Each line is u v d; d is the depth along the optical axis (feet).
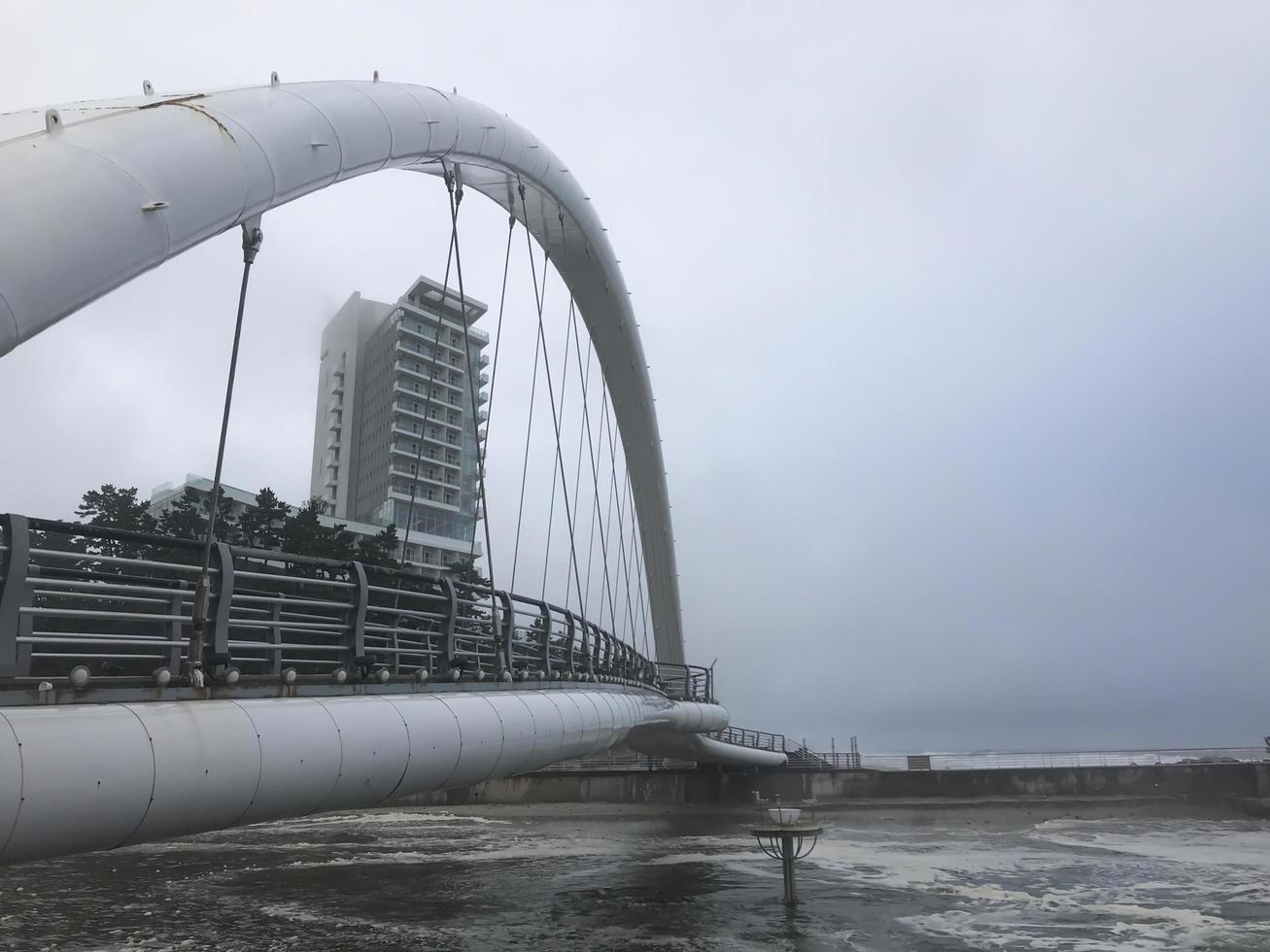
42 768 18.85
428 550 253.85
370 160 36.91
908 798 131.85
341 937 46.44
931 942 45.29
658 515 134.21
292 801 26.12
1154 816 124.26
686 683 111.55
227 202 26.21
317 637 59.36
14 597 21.52
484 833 104.94
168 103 26.94
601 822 118.73
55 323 20.83
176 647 26.08
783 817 56.80
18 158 21.36
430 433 263.08
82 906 55.98
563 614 56.49
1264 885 64.39
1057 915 52.65
